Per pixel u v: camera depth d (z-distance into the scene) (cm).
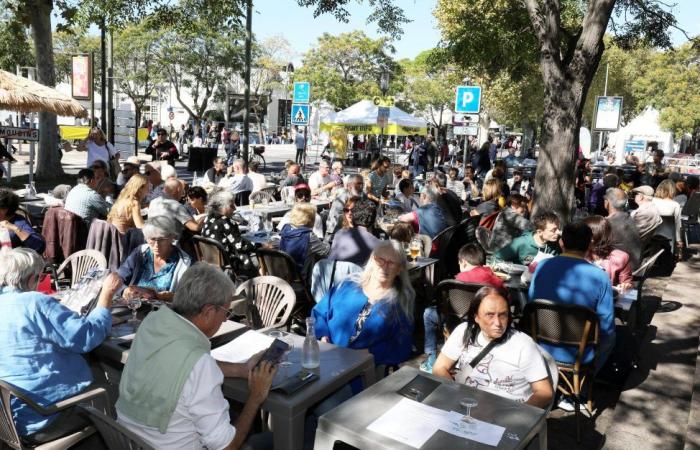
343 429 245
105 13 1330
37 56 1706
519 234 684
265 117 5588
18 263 308
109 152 1271
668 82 4331
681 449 393
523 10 1386
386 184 1323
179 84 4366
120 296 432
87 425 318
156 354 243
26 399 290
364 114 2292
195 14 1560
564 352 420
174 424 239
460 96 1368
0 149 1520
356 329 391
